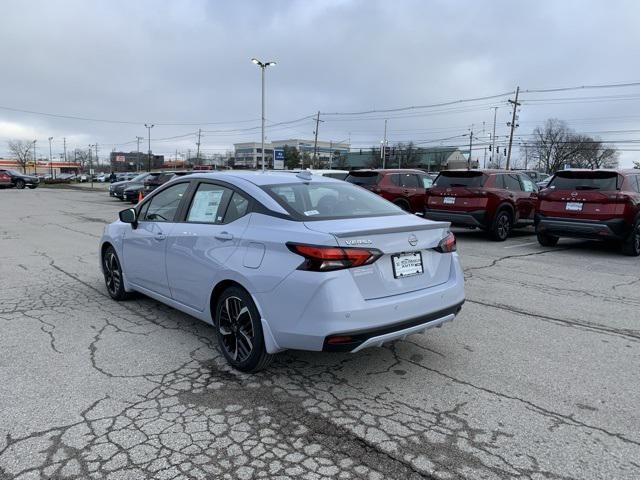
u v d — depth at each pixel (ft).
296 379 12.42
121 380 12.23
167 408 10.85
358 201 14.26
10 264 27.35
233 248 12.67
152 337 15.33
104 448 9.29
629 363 13.60
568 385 12.18
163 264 15.62
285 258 11.34
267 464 8.87
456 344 14.96
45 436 9.66
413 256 12.26
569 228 31.76
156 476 8.48
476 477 8.54
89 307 18.62
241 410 10.82
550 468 8.80
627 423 10.37
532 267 27.30
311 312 10.85
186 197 15.49
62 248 33.53
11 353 13.91
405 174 43.75
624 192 30.12
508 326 16.72
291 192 13.44
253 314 12.05
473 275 25.02
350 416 10.61
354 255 10.96
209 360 13.56
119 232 18.48
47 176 308.60
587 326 16.83
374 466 8.85
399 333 11.60
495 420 10.47
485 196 36.06
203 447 9.38
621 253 32.27
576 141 236.22
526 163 278.87
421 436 9.85
